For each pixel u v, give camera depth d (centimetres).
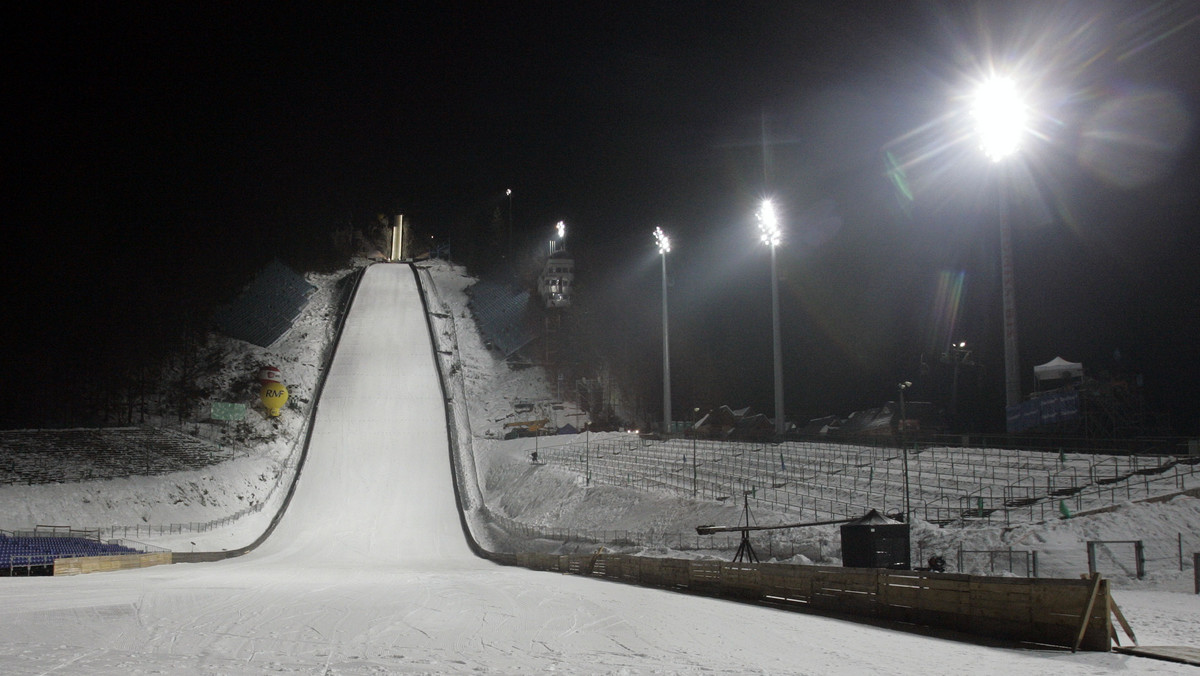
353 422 8119
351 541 5728
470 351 10425
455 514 6388
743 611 2045
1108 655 1353
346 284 12581
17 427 7894
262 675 1117
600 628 1706
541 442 7725
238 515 6191
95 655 1250
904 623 1752
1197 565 2472
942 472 4359
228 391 8781
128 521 5766
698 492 5122
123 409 8231
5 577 3241
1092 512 3247
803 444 5822
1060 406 4697
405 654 1352
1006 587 1534
